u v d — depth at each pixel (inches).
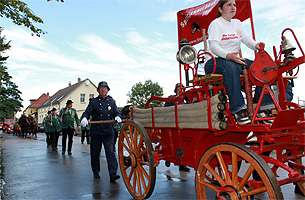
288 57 101.9
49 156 315.3
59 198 143.6
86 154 328.8
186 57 122.6
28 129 758.5
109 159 185.5
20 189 163.5
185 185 166.4
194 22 182.1
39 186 170.7
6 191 158.9
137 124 140.0
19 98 1119.0
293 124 94.7
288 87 135.1
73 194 150.9
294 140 100.4
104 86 197.5
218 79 113.5
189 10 183.5
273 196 73.5
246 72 99.1
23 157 309.3
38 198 144.0
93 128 193.0
